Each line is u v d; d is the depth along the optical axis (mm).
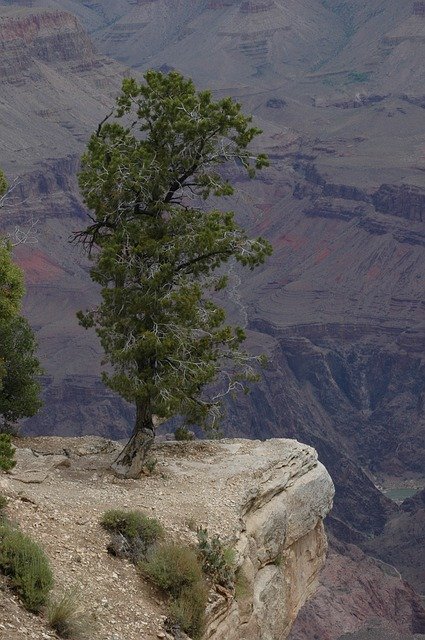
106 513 50500
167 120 64812
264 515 59344
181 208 66000
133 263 63031
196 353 64562
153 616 44406
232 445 68125
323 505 66125
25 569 41156
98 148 65312
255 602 54594
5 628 38281
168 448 67812
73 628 40281
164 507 54969
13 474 58031
